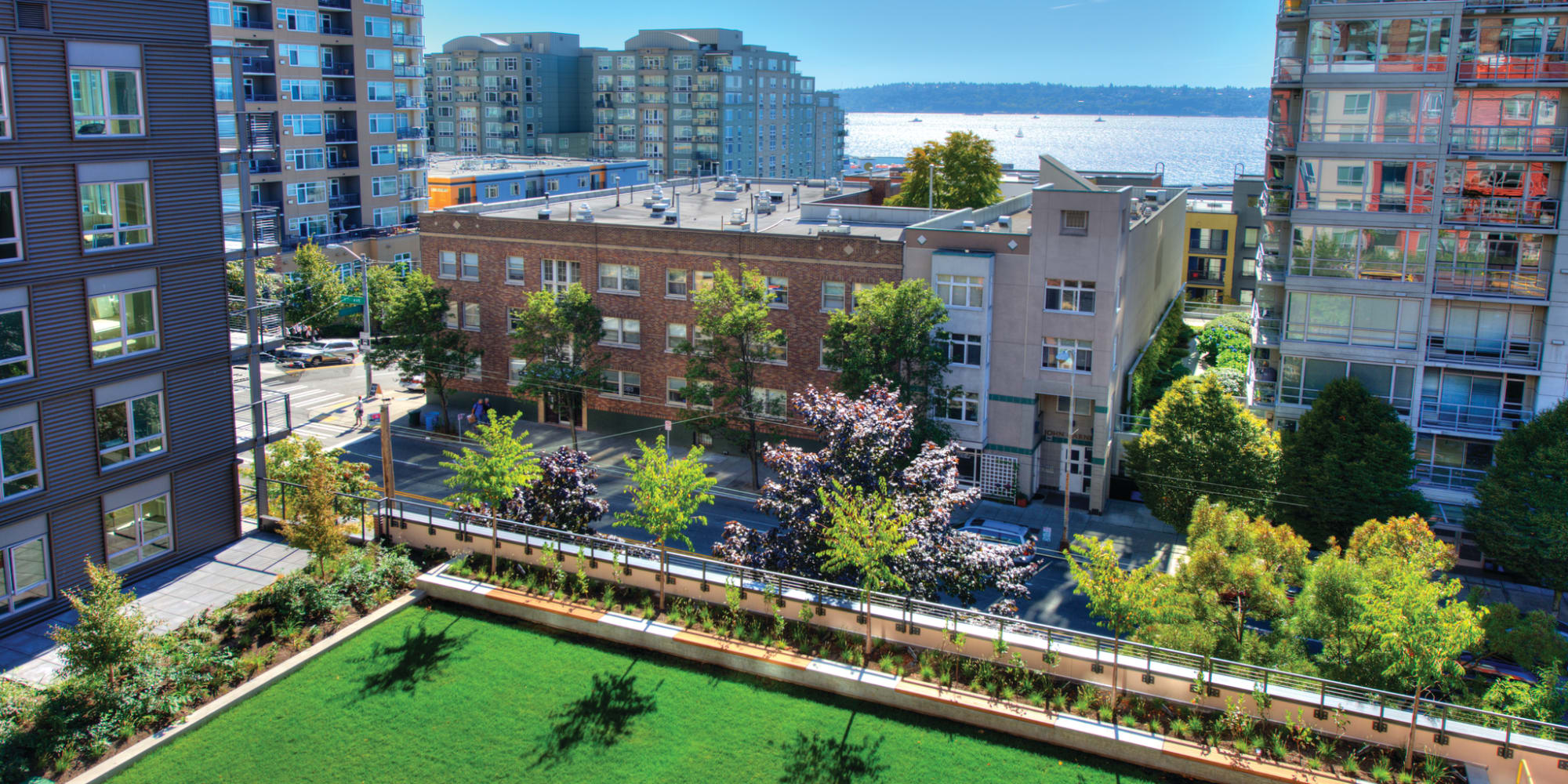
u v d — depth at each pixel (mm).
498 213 64188
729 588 26844
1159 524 46781
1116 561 24016
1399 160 40469
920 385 46469
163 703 22625
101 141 26266
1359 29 40500
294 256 81938
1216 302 86625
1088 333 47062
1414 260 41000
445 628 27578
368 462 52594
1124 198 48188
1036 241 47031
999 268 47875
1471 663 30562
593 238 55438
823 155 181625
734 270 52844
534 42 165125
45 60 24953
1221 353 63031
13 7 24234
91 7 25734
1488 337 41031
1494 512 36281
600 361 54219
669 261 54125
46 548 26312
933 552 28297
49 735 21156
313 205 89688
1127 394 53312
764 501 29656
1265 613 26562
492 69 161250
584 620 27359
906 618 25906
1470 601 30781
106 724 21703
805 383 52344
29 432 25703
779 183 91375
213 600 27500
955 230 48344
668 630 26875
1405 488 37625
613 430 57469
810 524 28281
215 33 81750
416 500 44969
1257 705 22734
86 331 26516
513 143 162500
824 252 50844
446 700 24516
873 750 23141
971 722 23891
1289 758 21875
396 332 57469
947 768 22578
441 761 22500
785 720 24188
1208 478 39438
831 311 51188
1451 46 39281
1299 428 39219
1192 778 22109
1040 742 23312
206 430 30000
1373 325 42094
